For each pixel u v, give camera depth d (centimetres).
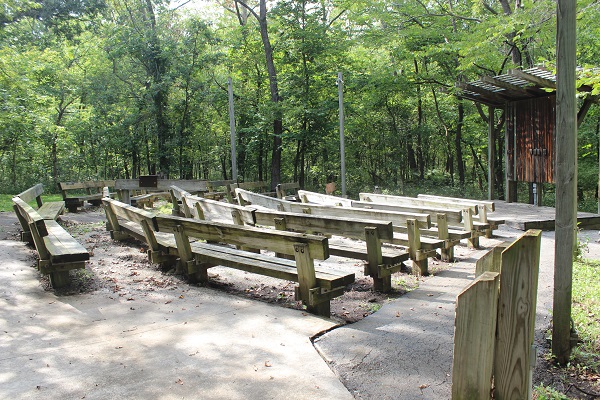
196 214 728
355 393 268
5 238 763
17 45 2203
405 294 484
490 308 186
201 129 2283
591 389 278
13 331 367
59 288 480
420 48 1619
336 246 543
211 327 370
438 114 1967
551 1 997
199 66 2072
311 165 2467
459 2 1683
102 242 732
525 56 1636
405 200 882
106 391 271
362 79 1809
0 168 2184
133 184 1011
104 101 2262
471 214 692
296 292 401
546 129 1124
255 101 2152
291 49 1903
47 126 1952
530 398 204
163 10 2206
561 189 301
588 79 616
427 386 275
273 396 262
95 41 2508
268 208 715
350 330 366
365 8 1664
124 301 441
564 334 306
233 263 460
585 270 541
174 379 284
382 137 2022
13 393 269
